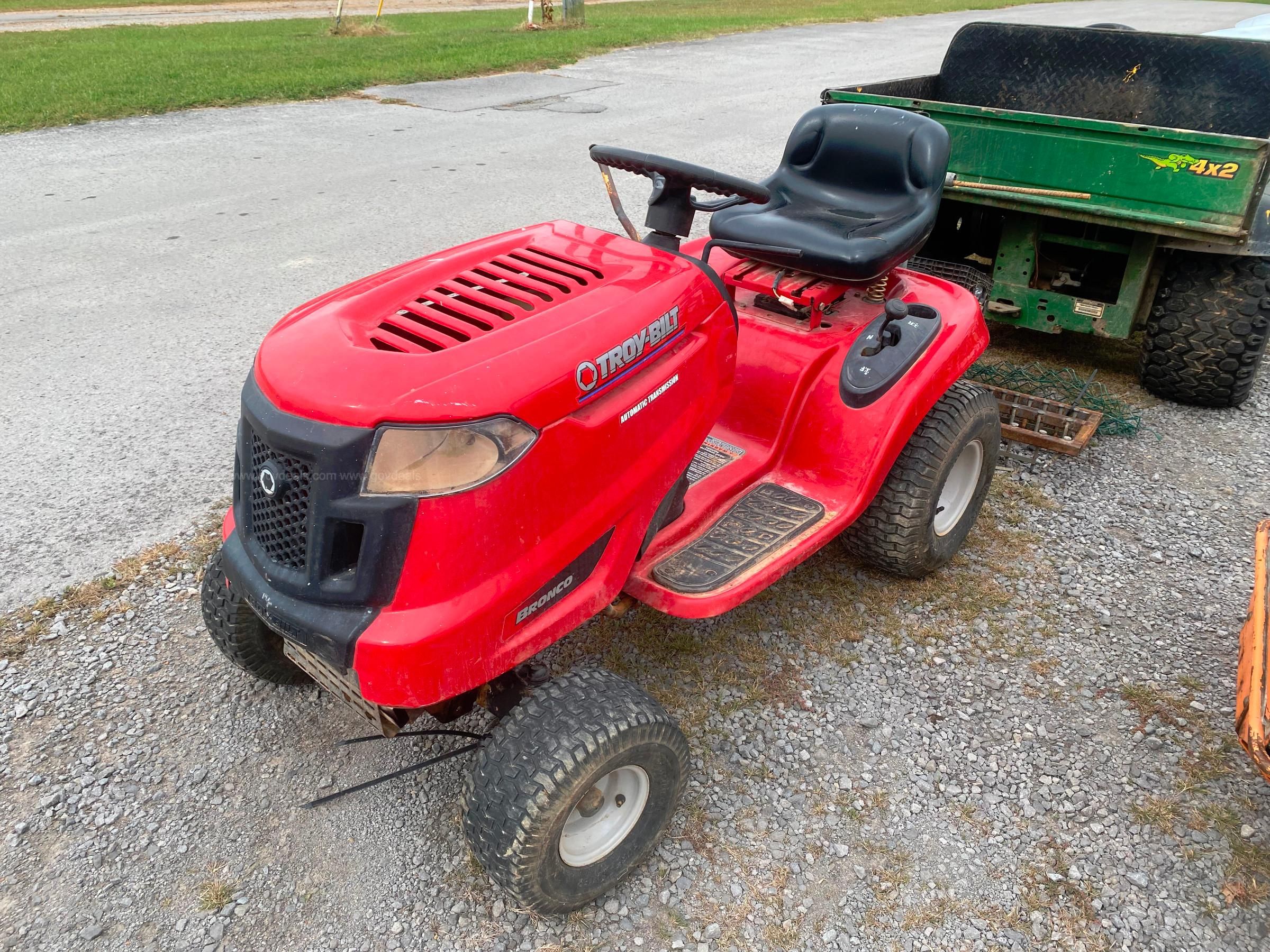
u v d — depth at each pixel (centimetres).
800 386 304
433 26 1872
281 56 1400
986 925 229
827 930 227
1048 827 254
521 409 193
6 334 517
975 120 431
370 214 718
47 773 263
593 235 257
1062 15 2261
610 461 215
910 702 294
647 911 231
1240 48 473
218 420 438
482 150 916
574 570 216
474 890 235
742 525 279
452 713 228
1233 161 375
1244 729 227
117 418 437
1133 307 437
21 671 297
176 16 2088
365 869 239
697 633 319
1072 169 413
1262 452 433
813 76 1347
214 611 260
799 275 331
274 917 227
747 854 245
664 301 230
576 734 204
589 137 967
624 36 1683
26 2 2434
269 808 255
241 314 545
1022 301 465
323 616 191
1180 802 262
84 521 365
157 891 233
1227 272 425
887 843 249
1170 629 325
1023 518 384
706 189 248
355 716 284
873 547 321
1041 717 289
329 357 195
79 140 927
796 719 286
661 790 231
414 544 185
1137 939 227
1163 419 461
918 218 327
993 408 330
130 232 680
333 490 183
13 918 225
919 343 302
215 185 793
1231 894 237
